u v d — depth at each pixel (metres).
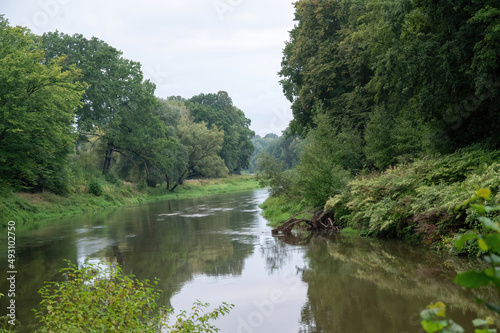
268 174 29.31
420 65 16.83
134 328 5.53
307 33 32.06
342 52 29.33
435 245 12.86
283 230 19.52
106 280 6.10
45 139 30.92
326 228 20.27
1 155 29.25
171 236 19.97
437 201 13.33
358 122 27.95
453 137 18.58
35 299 9.99
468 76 16.31
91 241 19.08
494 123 16.59
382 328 6.92
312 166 22.39
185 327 6.01
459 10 15.88
